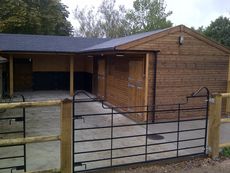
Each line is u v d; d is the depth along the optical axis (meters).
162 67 9.49
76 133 7.82
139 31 36.78
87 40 17.77
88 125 8.91
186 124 9.23
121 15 37.72
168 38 9.45
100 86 14.11
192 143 7.07
